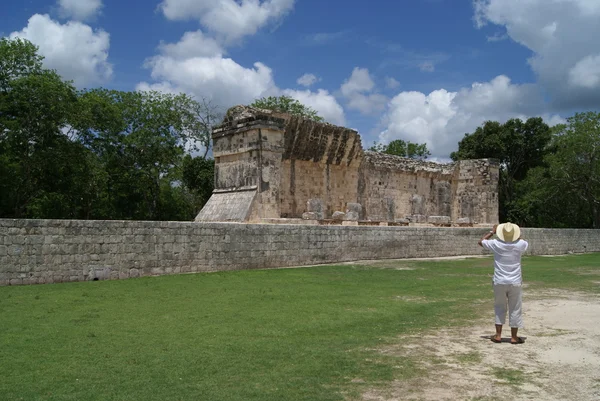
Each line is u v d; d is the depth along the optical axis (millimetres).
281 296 12469
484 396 5590
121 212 42188
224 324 9172
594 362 6887
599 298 13094
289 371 6453
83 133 37438
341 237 21781
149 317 9672
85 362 6734
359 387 5879
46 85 32906
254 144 23859
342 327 9117
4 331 8375
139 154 42438
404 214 35406
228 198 24922
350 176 31828
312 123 28469
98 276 14680
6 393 5594
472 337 8414
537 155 58375
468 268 20891
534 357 7145
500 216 59188
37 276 13719
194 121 45500
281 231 19422
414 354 7301
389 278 16859
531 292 14281
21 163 33875
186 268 16594
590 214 53156
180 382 5996
